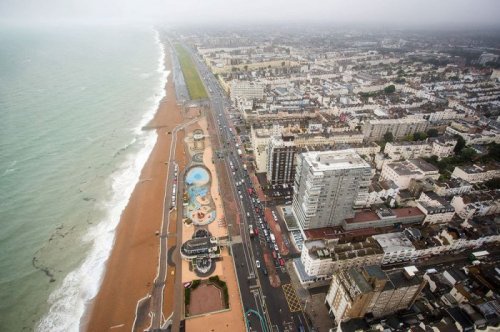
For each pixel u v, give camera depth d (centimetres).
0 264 19488
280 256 19938
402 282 14900
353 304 14350
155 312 16612
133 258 19988
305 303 17050
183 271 18950
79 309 16962
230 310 16662
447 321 14012
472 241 19875
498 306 14762
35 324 16275
